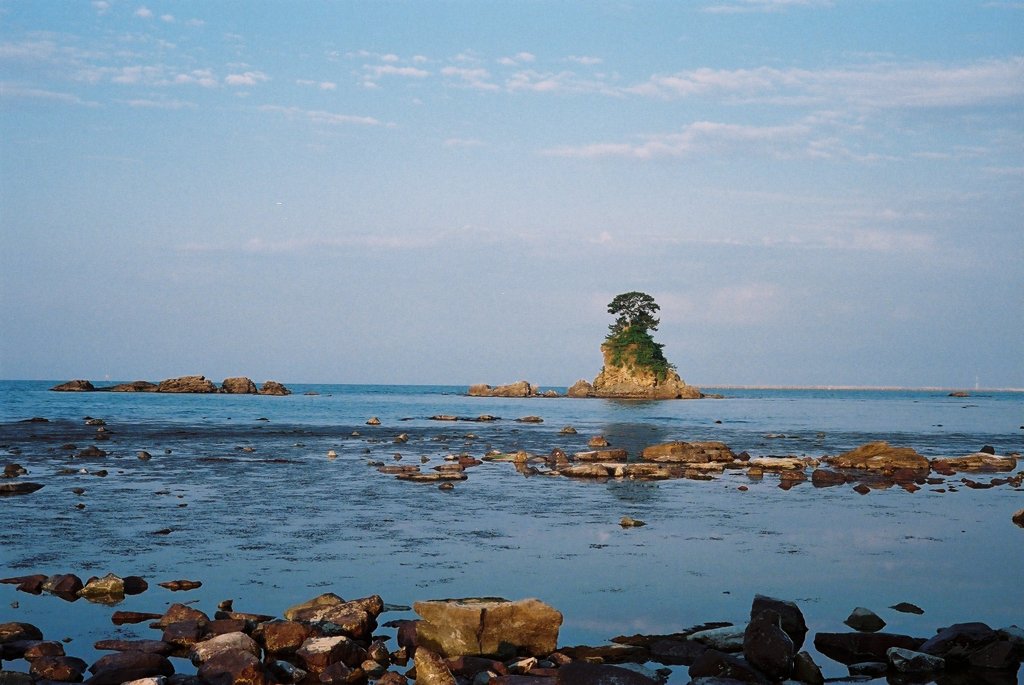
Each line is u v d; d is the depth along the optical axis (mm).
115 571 13242
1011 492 24438
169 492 22188
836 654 10031
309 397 156750
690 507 20641
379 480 25609
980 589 12625
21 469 25734
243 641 9727
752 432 56062
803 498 22609
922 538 16594
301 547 15148
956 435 54031
